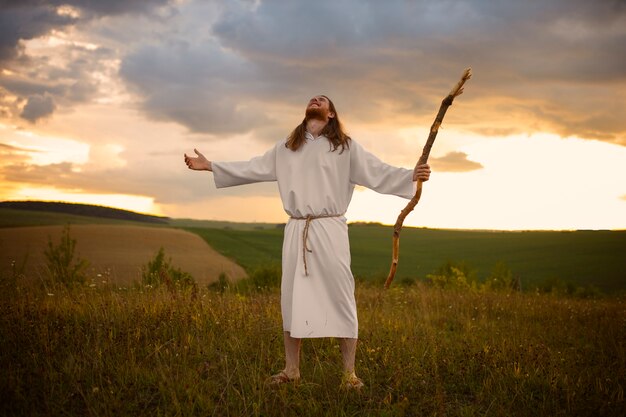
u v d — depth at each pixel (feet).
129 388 13.37
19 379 12.94
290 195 15.23
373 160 15.34
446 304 32.58
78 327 17.35
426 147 14.29
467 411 13.12
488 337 21.85
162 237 131.54
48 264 33.14
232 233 189.26
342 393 13.98
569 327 25.81
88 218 271.49
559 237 205.98
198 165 16.34
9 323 17.11
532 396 14.19
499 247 182.70
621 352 18.97
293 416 12.46
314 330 14.48
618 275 118.93
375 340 19.13
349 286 14.96
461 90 13.75
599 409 13.35
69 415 11.94
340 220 15.16
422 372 15.74
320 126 15.34
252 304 22.99
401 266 138.51
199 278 74.69
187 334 17.46
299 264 14.85
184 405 12.57
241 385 13.43
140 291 23.50
